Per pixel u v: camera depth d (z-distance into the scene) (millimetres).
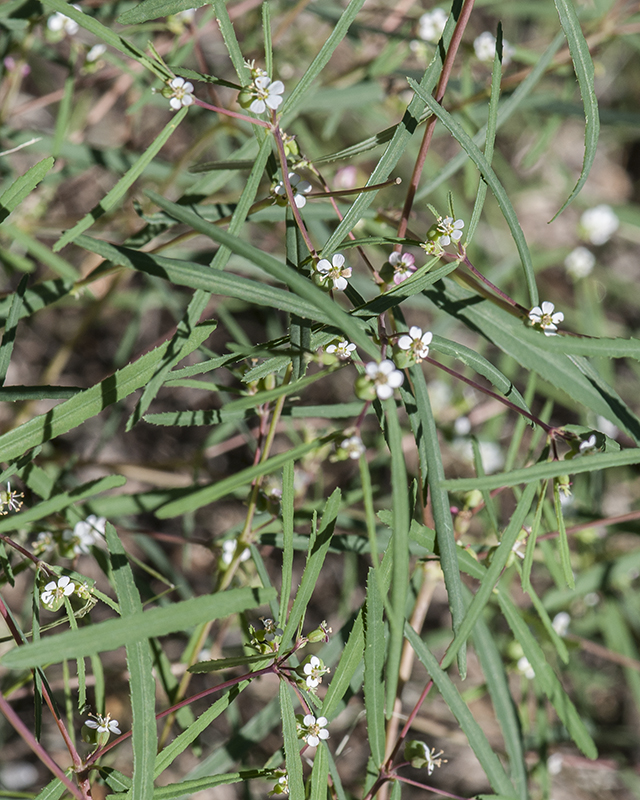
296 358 391
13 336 411
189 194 464
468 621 384
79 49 490
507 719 439
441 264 430
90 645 365
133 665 377
